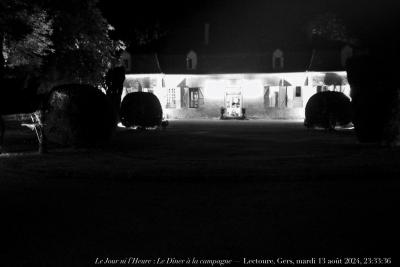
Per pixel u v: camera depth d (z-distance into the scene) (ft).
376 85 67.05
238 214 30.58
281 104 155.63
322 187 38.68
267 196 35.55
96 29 109.29
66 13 101.71
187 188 38.88
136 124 101.50
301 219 29.25
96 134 64.69
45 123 64.49
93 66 111.14
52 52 102.83
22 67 95.96
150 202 34.12
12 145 68.64
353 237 25.50
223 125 118.42
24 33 86.43
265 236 25.98
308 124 102.17
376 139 67.67
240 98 158.10
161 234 26.61
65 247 24.57
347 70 69.92
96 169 45.85
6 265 22.08
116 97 104.88
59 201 34.65
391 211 30.76
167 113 160.35
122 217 30.22
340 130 96.43
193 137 82.28
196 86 160.25
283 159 52.42
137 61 160.04
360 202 33.35
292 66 156.04
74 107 63.87
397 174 42.70
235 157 54.80
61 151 61.31
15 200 35.01
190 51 161.38
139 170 45.11
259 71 156.46
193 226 28.07
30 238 26.05
